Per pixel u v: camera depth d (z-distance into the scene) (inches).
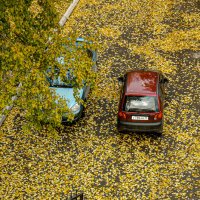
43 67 542.6
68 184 670.5
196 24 1083.9
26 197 654.5
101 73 924.0
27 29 550.3
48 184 673.6
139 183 661.3
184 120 780.0
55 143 752.3
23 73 513.3
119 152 722.8
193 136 743.7
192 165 685.9
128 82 755.4
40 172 696.4
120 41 1038.4
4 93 509.7
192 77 892.6
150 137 749.3
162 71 916.0
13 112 825.5
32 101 514.0
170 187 649.6
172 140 739.4
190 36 1035.3
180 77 895.7
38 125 570.9
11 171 702.5
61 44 554.6
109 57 977.5
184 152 712.4
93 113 816.3
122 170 687.1
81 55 560.1
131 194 644.1
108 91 870.4
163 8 1170.0
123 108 720.3
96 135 764.0
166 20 1114.7
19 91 526.3
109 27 1099.9
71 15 1167.6
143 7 1184.2
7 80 520.4
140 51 992.9
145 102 715.4
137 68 932.6
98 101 845.8
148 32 1067.3
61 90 781.9
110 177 676.7
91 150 732.0
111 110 821.9
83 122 795.4
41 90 508.1
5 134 778.8
